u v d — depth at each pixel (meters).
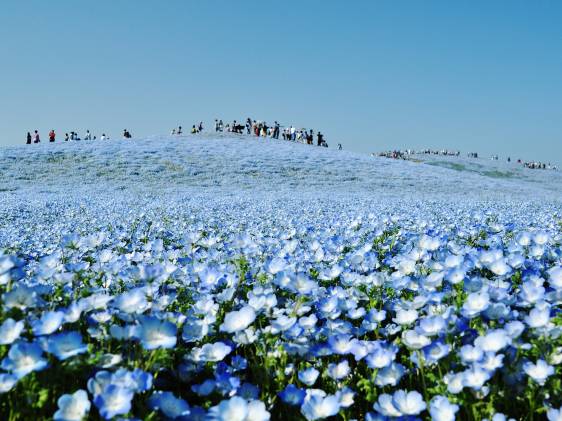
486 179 39.25
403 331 2.42
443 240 4.49
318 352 2.23
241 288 3.32
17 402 1.68
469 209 12.38
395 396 1.84
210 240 4.91
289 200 18.31
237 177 30.16
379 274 3.20
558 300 2.46
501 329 2.07
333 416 1.96
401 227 6.88
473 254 3.55
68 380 1.95
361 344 2.32
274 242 5.34
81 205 14.44
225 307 2.96
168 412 1.66
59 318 1.97
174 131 54.28
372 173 34.97
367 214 10.26
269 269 3.40
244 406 1.69
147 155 34.53
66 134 49.16
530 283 2.62
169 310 2.81
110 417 1.44
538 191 33.75
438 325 2.10
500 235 5.90
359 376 2.21
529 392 1.82
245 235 4.37
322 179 31.34
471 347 1.90
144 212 11.14
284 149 43.50
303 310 2.66
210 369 2.25
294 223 8.13
